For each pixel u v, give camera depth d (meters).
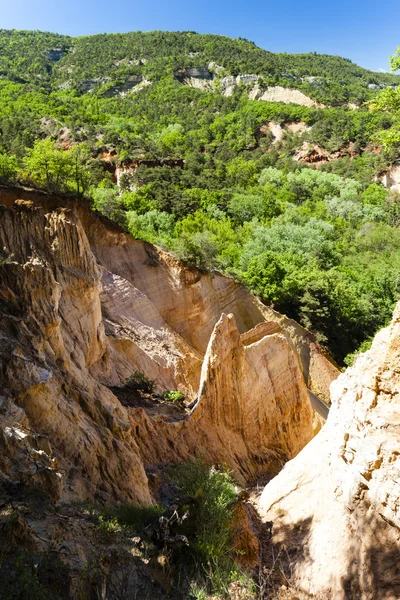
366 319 49.81
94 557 8.02
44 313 13.22
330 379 41.09
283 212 82.94
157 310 32.59
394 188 112.88
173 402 21.44
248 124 152.75
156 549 9.59
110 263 33.44
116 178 82.44
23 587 6.02
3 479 8.23
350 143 138.38
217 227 63.09
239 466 19.34
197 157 106.94
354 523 10.81
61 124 104.75
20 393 10.49
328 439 13.75
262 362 23.14
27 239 16.16
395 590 9.29
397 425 10.30
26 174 35.59
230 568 10.34
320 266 58.78
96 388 14.28
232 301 39.84
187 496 12.30
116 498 11.36
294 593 10.82
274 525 13.46
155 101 179.12
